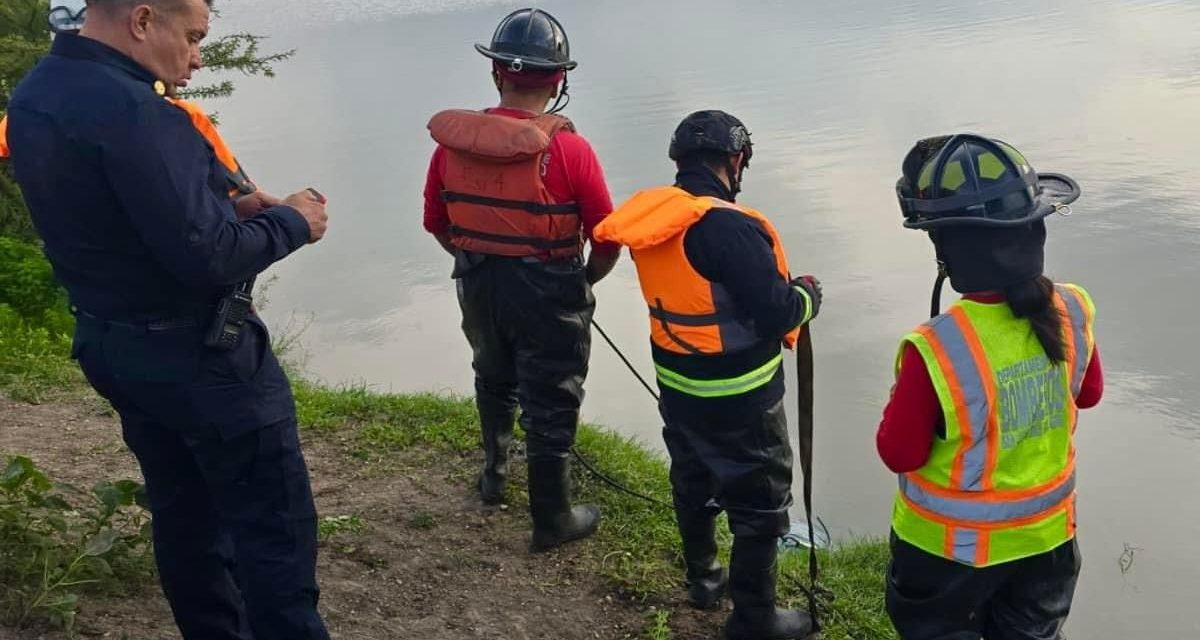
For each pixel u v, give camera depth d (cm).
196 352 276
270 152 2194
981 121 2159
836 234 1491
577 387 454
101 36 259
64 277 275
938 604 313
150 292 269
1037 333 294
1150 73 2494
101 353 277
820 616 440
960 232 292
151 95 256
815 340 1130
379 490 520
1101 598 672
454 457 557
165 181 250
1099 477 834
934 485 306
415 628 410
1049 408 302
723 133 369
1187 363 1028
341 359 1150
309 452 563
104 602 385
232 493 296
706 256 360
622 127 2195
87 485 498
